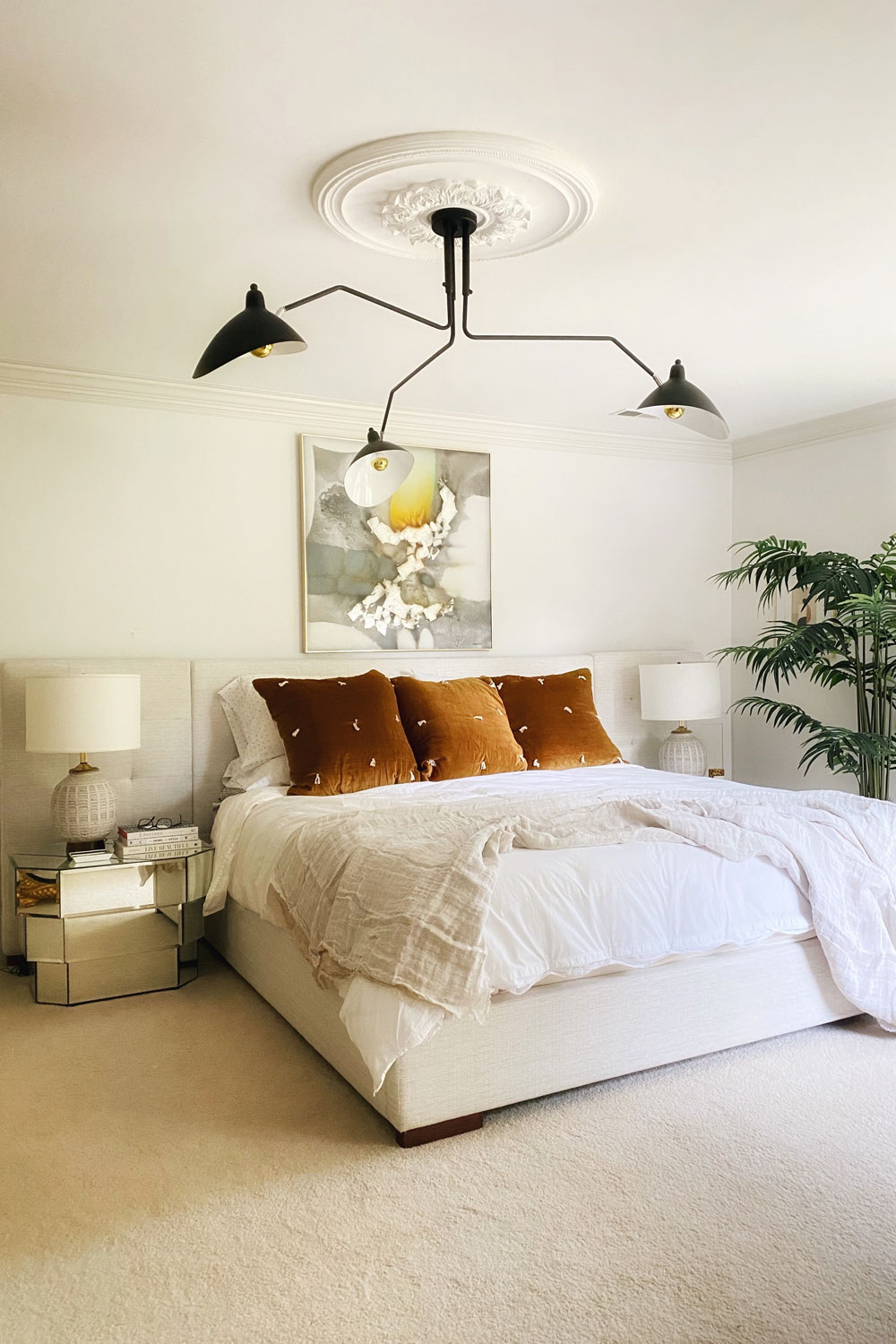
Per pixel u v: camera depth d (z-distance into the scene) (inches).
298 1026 121.3
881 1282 72.6
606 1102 103.2
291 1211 83.0
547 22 75.5
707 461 231.5
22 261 118.9
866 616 176.2
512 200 102.2
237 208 105.3
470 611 200.8
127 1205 84.3
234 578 178.1
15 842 154.3
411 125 89.7
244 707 170.1
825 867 117.0
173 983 144.1
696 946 107.0
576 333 149.5
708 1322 68.2
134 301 132.4
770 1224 80.1
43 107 85.5
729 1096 104.2
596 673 210.1
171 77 81.7
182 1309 70.4
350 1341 66.9
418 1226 80.6
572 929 99.8
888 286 131.2
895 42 78.5
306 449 183.8
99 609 166.4
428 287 129.3
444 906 95.6
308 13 73.9
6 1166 91.3
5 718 154.0
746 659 210.5
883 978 117.3
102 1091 107.4
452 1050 95.8
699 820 115.5
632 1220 80.8
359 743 159.3
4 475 159.5
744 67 81.7
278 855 128.1
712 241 115.9
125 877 140.9
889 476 195.8
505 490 206.5
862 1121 98.0
